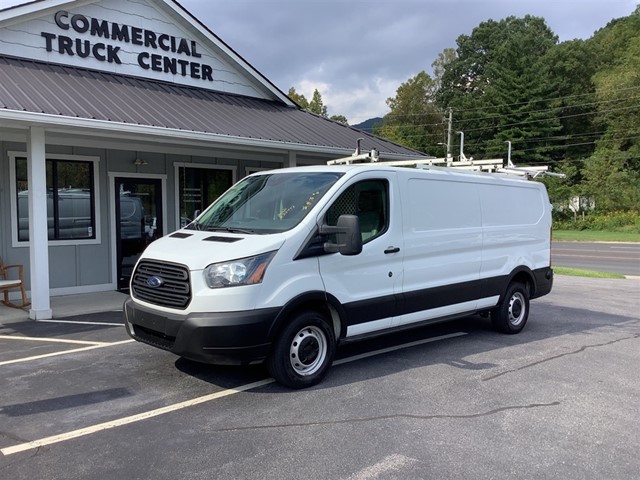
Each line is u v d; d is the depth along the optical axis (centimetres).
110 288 1097
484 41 7150
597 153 4722
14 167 961
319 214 512
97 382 514
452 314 652
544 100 5275
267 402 467
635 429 420
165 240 547
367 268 548
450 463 360
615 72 5306
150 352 617
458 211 655
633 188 4409
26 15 940
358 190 552
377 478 339
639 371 573
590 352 651
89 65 1021
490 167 761
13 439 391
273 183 589
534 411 455
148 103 952
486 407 462
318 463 358
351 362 593
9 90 774
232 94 1256
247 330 453
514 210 745
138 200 1143
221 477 339
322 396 483
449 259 639
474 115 5903
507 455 373
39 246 796
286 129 1098
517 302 749
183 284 471
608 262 2075
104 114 802
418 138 6919
